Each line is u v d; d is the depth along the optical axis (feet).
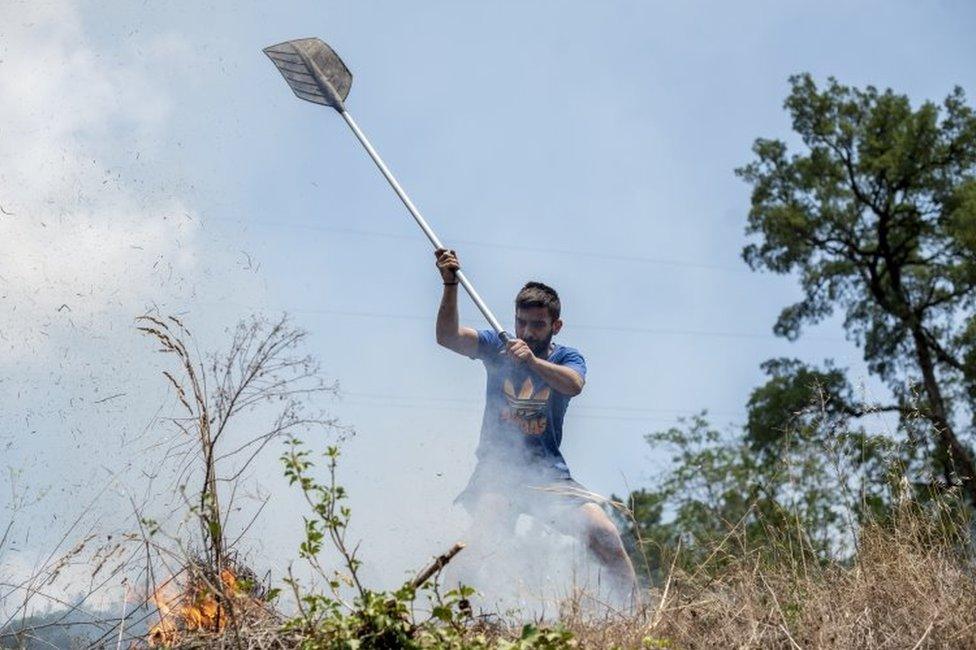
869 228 103.09
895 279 102.27
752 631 15.37
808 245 103.30
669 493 66.44
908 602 15.94
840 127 102.27
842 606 15.94
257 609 15.40
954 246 101.60
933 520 17.81
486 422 20.98
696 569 17.33
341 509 14.43
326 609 14.32
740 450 90.53
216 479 15.58
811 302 103.76
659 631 15.67
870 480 18.54
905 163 100.63
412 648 13.78
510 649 13.76
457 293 21.47
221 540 15.17
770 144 104.47
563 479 20.51
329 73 23.47
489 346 21.25
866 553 16.97
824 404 19.83
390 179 22.50
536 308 21.16
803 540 17.97
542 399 20.86
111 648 15.64
